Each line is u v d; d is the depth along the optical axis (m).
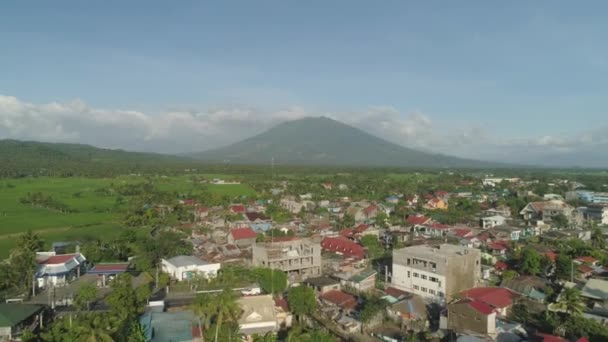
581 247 101.38
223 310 56.53
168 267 92.31
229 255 105.94
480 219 155.62
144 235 125.25
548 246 110.56
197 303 60.75
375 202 195.38
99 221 151.50
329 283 80.44
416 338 59.00
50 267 85.38
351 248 108.69
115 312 58.28
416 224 144.75
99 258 99.44
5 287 78.19
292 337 51.44
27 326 59.06
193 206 178.50
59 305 71.75
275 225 144.75
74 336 48.09
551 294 74.00
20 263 79.94
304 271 91.88
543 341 53.69
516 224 145.12
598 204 177.12
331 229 141.12
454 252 80.12
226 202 188.38
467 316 59.34
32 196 188.50
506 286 79.19
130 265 97.94
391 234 129.50
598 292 70.56
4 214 161.88
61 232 132.62
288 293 73.06
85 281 87.12
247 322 59.97
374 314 64.69
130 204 180.25
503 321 63.69
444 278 74.81
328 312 69.25
